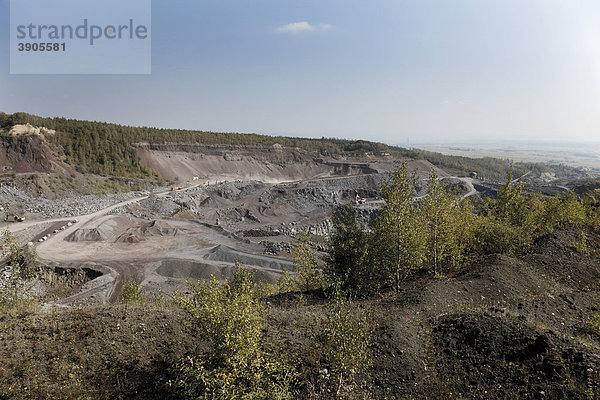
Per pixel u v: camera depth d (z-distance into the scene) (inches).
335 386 434.6
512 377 415.5
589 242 1136.8
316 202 4323.3
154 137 5580.7
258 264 2062.0
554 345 436.8
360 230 943.7
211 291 462.0
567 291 793.6
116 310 609.3
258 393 394.6
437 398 414.3
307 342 530.9
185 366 458.9
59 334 524.1
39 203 2891.2
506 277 792.9
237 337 414.6
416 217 873.5
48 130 4190.5
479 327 510.0
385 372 458.6
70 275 1780.3
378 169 6250.0
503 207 1374.3
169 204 3331.7
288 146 7317.9
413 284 887.7
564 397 366.6
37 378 438.3
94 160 4269.2
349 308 631.8
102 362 479.8
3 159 3388.3
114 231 2454.5
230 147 6437.0
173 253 2167.8
